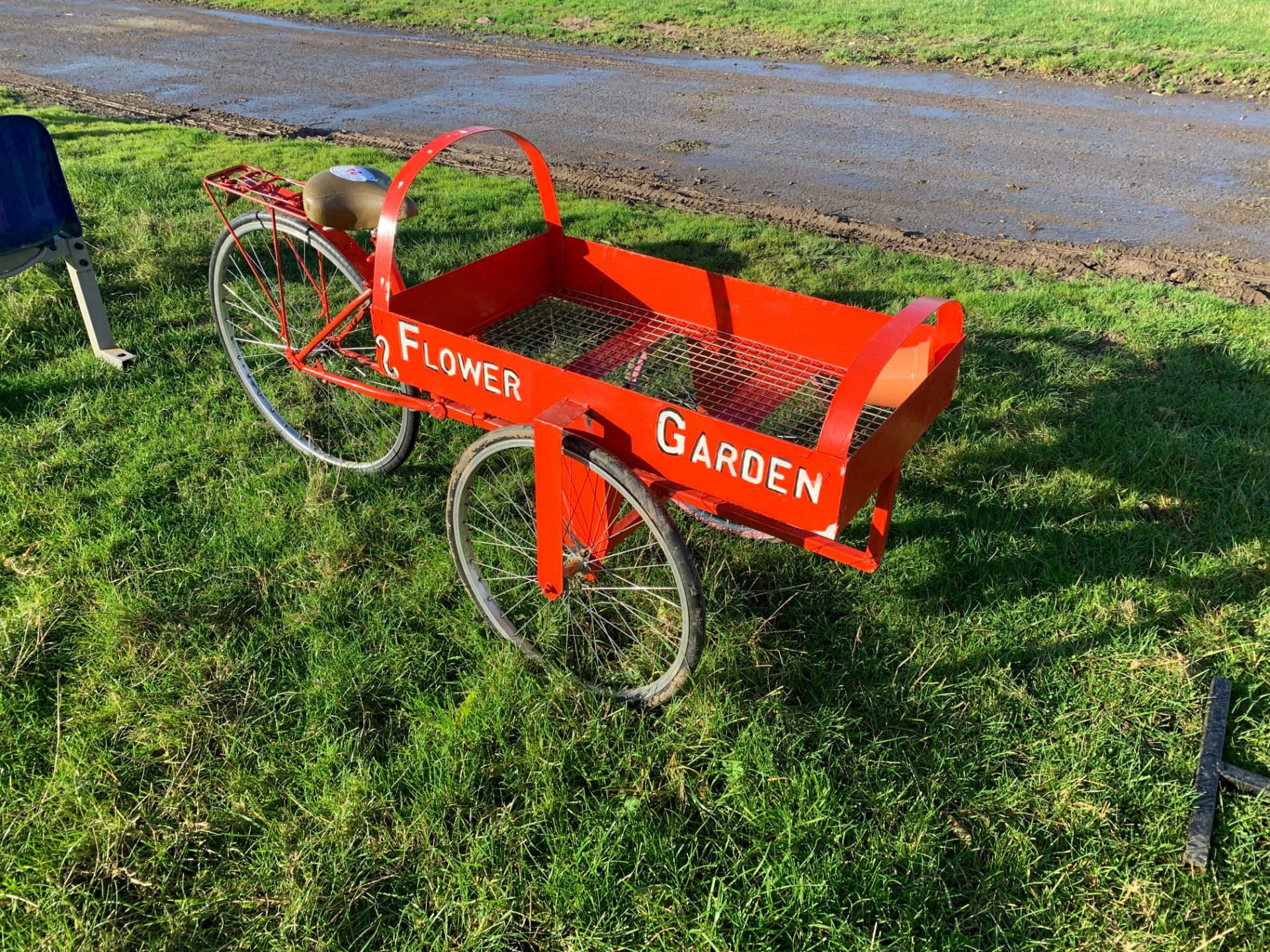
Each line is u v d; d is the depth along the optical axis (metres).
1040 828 2.60
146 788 2.67
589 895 2.40
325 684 2.99
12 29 14.88
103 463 4.04
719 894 2.40
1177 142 9.12
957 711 2.94
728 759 2.73
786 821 2.54
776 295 3.27
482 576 3.18
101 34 14.66
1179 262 6.41
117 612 3.18
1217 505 3.81
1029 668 3.11
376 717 2.95
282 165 7.91
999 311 5.42
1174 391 4.60
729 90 11.32
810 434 3.29
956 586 3.45
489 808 2.65
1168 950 2.31
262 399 4.22
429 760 2.74
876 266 6.12
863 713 2.95
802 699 3.02
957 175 8.27
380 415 4.34
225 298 4.14
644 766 2.75
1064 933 2.36
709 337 3.49
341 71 12.35
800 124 9.88
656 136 9.45
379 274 2.98
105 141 8.55
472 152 8.84
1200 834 2.54
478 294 3.51
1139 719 2.91
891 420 2.36
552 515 2.71
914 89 11.30
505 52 13.49
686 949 2.31
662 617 3.17
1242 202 7.57
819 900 2.38
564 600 3.19
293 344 4.68
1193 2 14.84
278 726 2.86
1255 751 2.82
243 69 12.42
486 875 2.47
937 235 6.94
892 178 8.20
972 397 4.55
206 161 8.03
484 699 2.91
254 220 3.75
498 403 2.87
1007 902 2.42
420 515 3.76
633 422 2.55
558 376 2.63
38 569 3.40
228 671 3.02
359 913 2.39
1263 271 6.27
